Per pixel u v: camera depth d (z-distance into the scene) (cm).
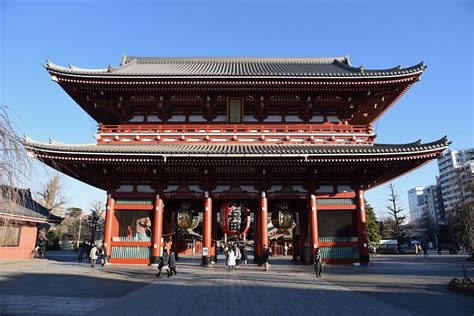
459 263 3347
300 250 3325
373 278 2084
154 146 2822
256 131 2964
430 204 15862
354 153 2505
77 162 2602
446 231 9031
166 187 2864
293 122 3077
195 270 2525
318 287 1739
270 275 2233
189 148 2722
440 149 2470
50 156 2470
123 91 2936
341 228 2795
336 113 3106
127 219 2820
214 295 1503
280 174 2855
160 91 2928
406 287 1741
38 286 1734
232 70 3612
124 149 2594
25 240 3750
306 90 2922
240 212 2791
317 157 2538
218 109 3086
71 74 2734
